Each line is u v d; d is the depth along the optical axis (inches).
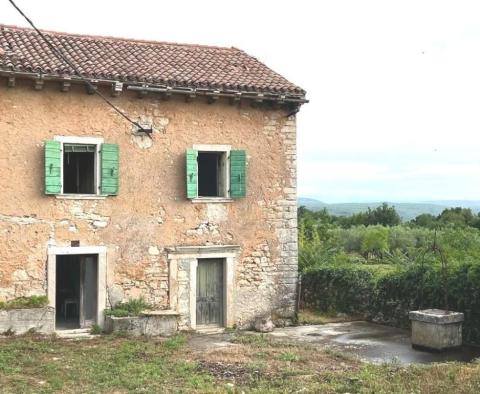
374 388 366.0
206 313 609.9
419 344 526.9
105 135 568.7
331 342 557.3
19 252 537.0
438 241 982.4
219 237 609.9
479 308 538.0
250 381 391.9
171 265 589.0
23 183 540.1
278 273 634.2
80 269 569.6
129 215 576.1
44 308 528.1
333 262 903.1
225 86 590.2
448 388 366.0
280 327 630.5
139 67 590.6
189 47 688.4
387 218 1817.2
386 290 654.5
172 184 593.3
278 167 637.3
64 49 594.9
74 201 556.1
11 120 537.6
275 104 629.0
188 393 359.3
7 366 420.2
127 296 574.2
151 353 474.0
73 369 418.9
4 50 552.4
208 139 606.5
